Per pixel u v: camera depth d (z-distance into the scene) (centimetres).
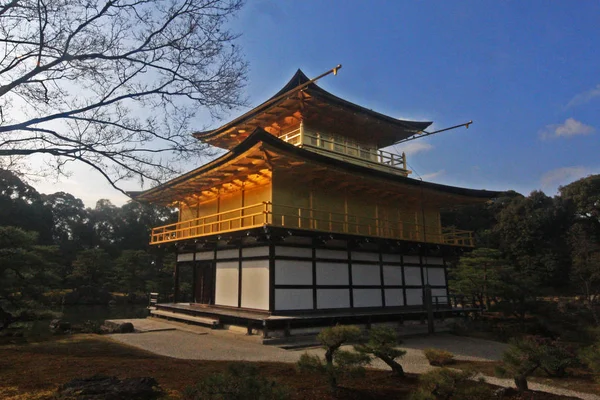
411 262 2509
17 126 772
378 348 977
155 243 2617
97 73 856
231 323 1902
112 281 4991
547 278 5031
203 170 2047
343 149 2619
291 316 1733
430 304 2206
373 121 2595
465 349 1717
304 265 1950
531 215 5538
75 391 702
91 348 1353
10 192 5547
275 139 1614
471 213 6412
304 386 885
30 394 739
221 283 2227
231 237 1991
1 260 1694
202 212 2647
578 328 2384
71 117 809
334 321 1888
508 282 2648
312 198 2125
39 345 1388
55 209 6819
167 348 1446
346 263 2144
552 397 895
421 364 1281
